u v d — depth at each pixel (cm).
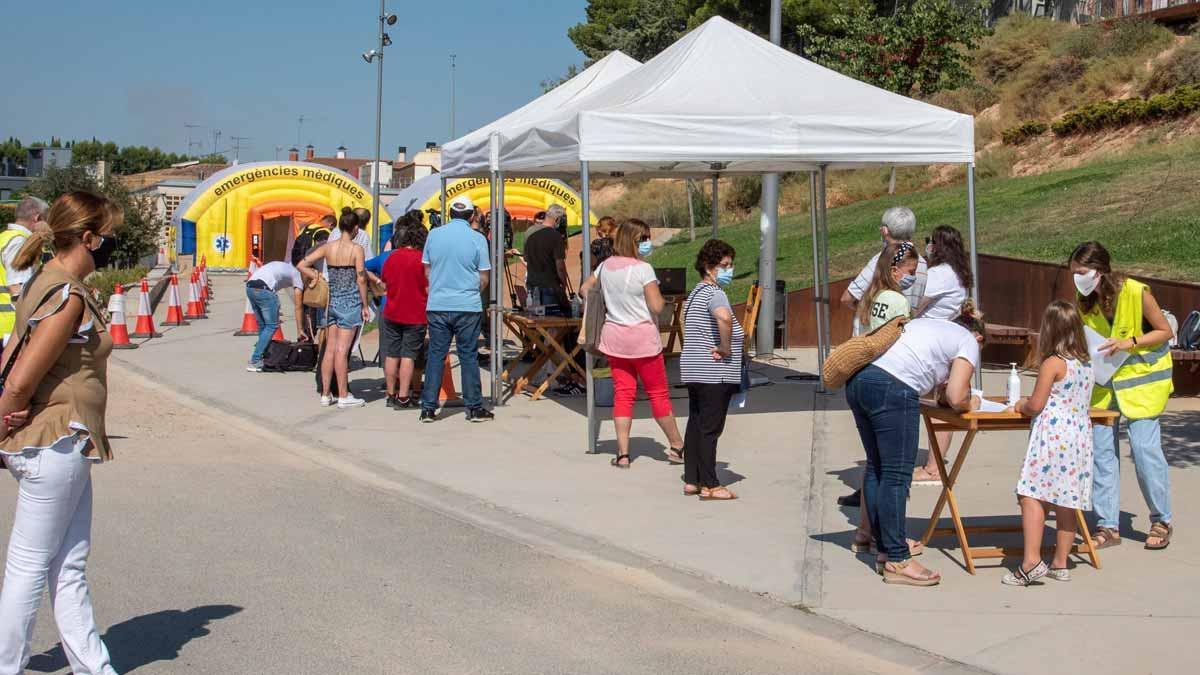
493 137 1171
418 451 968
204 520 750
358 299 1164
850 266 2023
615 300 892
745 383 812
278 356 1417
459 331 1083
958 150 1002
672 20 5034
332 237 1335
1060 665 507
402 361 1148
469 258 1070
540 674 503
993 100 3219
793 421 1095
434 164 6219
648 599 605
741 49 1095
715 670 509
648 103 981
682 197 3719
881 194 2972
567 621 571
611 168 1356
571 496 819
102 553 671
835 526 739
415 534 725
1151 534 678
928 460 901
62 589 461
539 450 971
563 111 1105
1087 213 1920
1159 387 670
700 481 807
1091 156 2583
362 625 560
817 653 529
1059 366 601
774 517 760
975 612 577
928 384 612
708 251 801
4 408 430
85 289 445
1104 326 674
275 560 665
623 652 530
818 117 970
